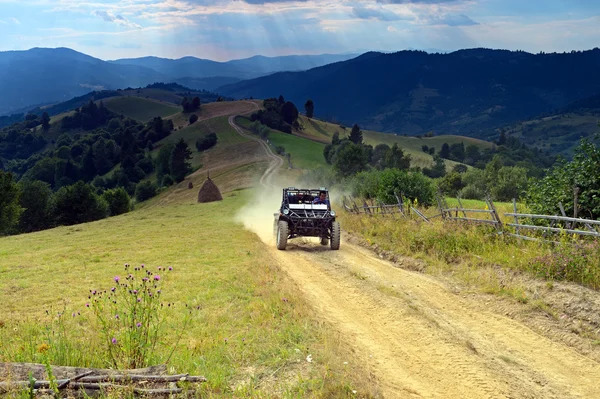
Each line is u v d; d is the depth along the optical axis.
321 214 18.50
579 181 13.02
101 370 5.30
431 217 18.41
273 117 190.50
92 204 68.12
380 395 5.95
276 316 8.96
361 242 19.16
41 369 5.07
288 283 11.98
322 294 11.46
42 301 10.85
